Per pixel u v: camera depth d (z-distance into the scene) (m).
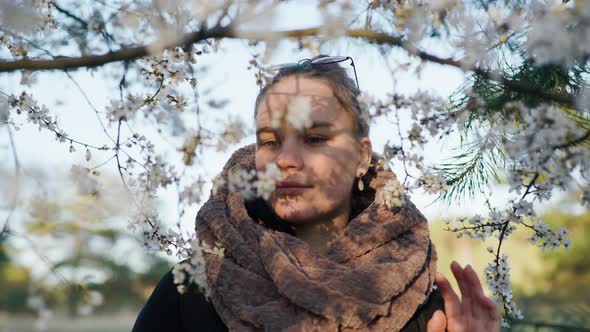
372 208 1.57
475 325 1.36
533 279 8.41
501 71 1.12
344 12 0.97
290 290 1.38
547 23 0.84
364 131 1.49
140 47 0.98
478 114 1.19
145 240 1.20
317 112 1.40
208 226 1.59
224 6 0.92
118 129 1.11
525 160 1.03
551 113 0.95
